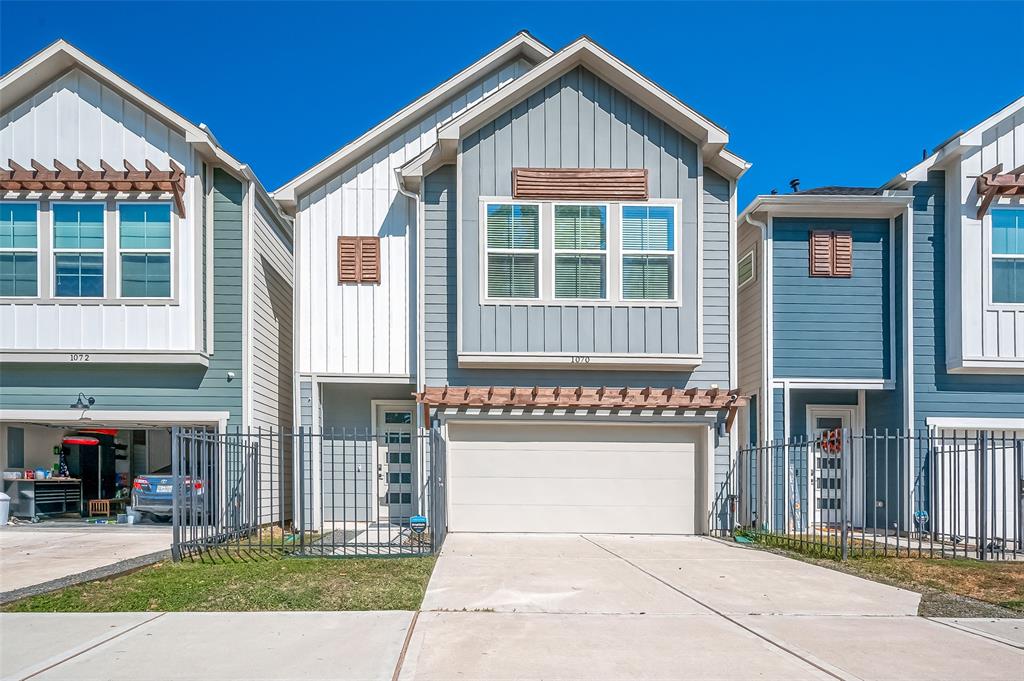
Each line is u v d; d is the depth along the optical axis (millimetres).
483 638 5383
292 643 5246
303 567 8070
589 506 11789
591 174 11734
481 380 11812
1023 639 5516
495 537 11188
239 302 12234
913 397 12281
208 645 5207
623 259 11680
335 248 12578
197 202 11891
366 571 7828
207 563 8359
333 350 12406
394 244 12609
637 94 11789
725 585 7410
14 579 7418
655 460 11898
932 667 4793
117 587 6965
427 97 12797
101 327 11750
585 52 11602
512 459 11828
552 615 6102
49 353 11633
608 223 11703
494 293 11594
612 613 6191
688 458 11914
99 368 11992
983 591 7340
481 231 11641
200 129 11625
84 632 5547
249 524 10492
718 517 11703
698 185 11805
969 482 12242
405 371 12375
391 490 13117
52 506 13633
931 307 12422
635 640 5363
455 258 11961
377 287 12523
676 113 11641
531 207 11711
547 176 11711
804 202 12508
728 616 6129
